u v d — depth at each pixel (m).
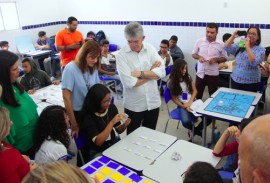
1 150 1.44
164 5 5.48
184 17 5.32
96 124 2.18
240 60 3.22
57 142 1.89
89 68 2.28
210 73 3.81
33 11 6.59
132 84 2.34
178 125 3.81
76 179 0.69
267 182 0.62
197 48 3.93
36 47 6.50
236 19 4.78
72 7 6.92
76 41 4.58
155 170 1.77
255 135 0.64
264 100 3.57
